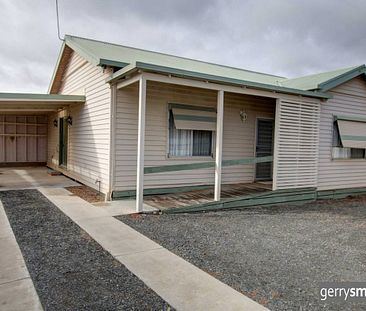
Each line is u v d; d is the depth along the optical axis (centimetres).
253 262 361
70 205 626
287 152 771
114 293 272
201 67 952
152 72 557
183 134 775
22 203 636
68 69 1043
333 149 912
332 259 383
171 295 271
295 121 775
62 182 937
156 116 729
